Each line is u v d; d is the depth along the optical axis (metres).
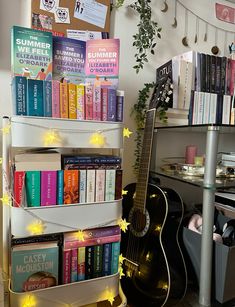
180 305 1.02
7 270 0.86
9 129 0.83
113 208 0.91
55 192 0.83
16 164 0.80
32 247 0.83
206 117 1.30
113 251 0.95
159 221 1.03
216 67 1.31
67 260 0.88
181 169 1.25
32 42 0.84
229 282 0.97
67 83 0.85
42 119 0.80
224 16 1.56
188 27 1.46
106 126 0.89
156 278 0.99
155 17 1.37
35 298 0.82
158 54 1.40
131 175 1.37
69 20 1.17
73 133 0.84
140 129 1.33
